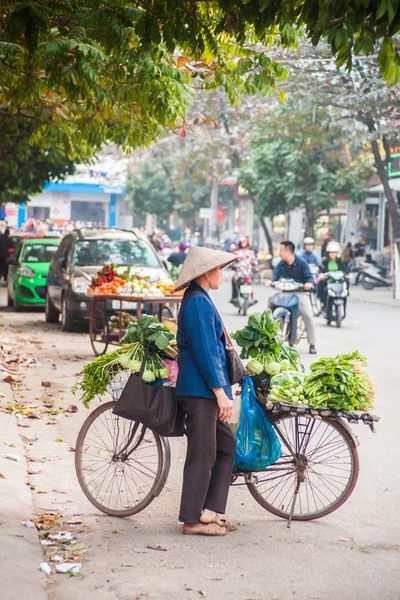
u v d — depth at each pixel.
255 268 41.91
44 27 8.06
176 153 58.84
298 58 26.50
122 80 11.30
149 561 5.88
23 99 11.02
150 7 8.15
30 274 24.28
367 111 29.44
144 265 19.80
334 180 43.28
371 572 5.74
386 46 5.59
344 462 6.89
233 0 6.73
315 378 6.69
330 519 6.89
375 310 27.80
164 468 6.76
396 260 33.53
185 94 11.78
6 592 5.14
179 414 6.62
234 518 6.92
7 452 8.54
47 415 10.68
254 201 48.41
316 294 24.36
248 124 42.62
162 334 6.57
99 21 8.57
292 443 6.86
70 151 15.49
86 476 7.07
